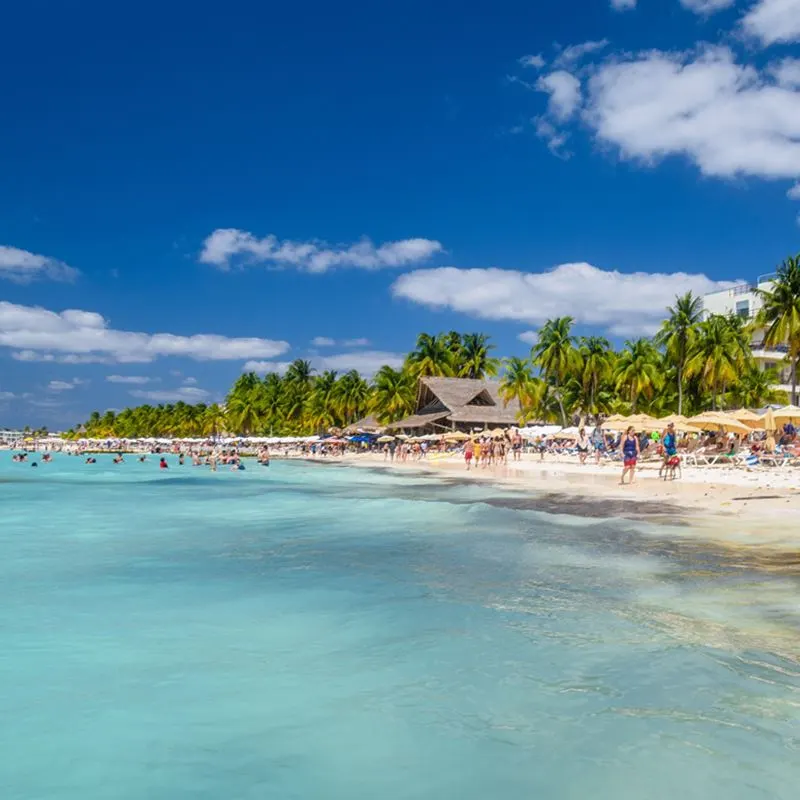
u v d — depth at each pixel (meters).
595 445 45.44
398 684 6.18
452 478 35.28
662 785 4.39
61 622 8.32
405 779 4.58
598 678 6.12
